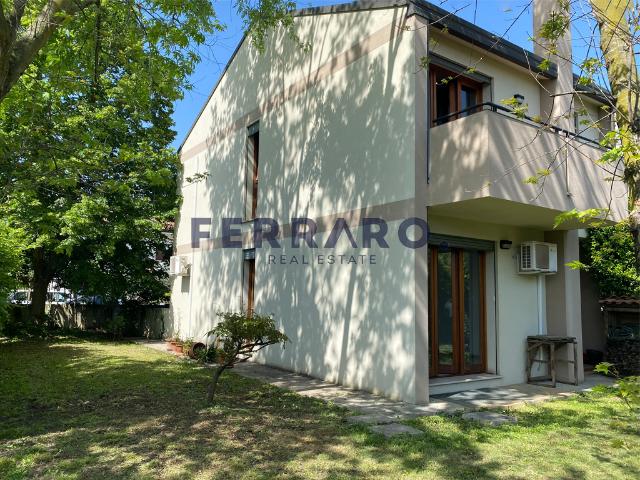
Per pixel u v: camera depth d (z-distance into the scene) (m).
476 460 4.71
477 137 6.87
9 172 8.93
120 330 15.74
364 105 8.48
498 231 9.07
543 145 7.46
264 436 5.34
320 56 9.69
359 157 8.50
